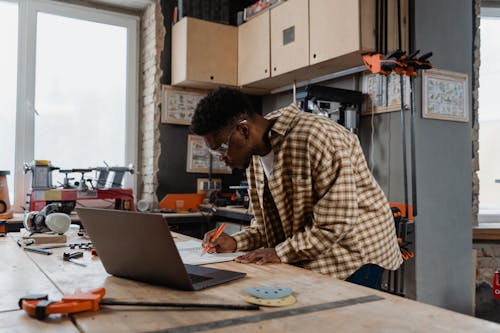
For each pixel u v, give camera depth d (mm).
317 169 1270
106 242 1063
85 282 1047
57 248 1511
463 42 2807
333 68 2930
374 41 2510
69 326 734
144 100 3814
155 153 3635
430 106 2615
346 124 2830
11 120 3328
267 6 3262
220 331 705
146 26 3793
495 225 3197
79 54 3600
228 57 3594
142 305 844
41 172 2881
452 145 2742
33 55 3387
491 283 3086
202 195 3779
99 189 3053
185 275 941
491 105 3400
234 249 1473
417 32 2586
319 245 1240
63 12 3510
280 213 1409
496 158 3410
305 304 861
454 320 760
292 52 2992
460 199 2760
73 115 3562
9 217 2779
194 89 3803
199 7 3514
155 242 937
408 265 2586
